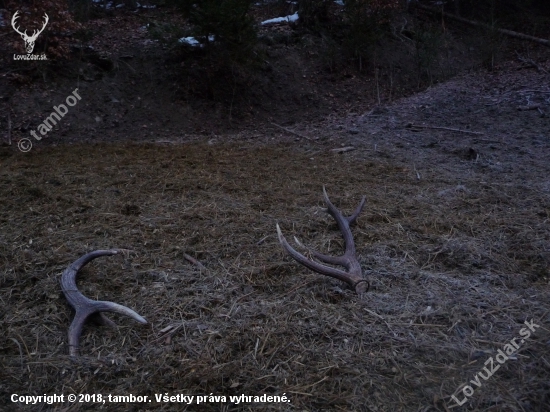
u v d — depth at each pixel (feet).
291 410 8.66
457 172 20.48
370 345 10.14
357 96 35.04
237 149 24.35
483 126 27.07
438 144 24.35
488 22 43.45
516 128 26.43
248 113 31.83
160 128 29.35
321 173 20.36
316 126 29.45
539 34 43.16
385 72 37.73
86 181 19.03
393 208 16.56
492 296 11.76
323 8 39.75
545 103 29.55
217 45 31.89
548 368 9.52
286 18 40.11
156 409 8.75
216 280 12.48
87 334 10.67
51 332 10.76
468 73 37.86
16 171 20.24
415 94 34.76
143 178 19.42
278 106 33.14
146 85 31.27
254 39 31.37
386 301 11.55
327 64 36.99
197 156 22.79
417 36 37.86
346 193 17.94
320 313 11.09
